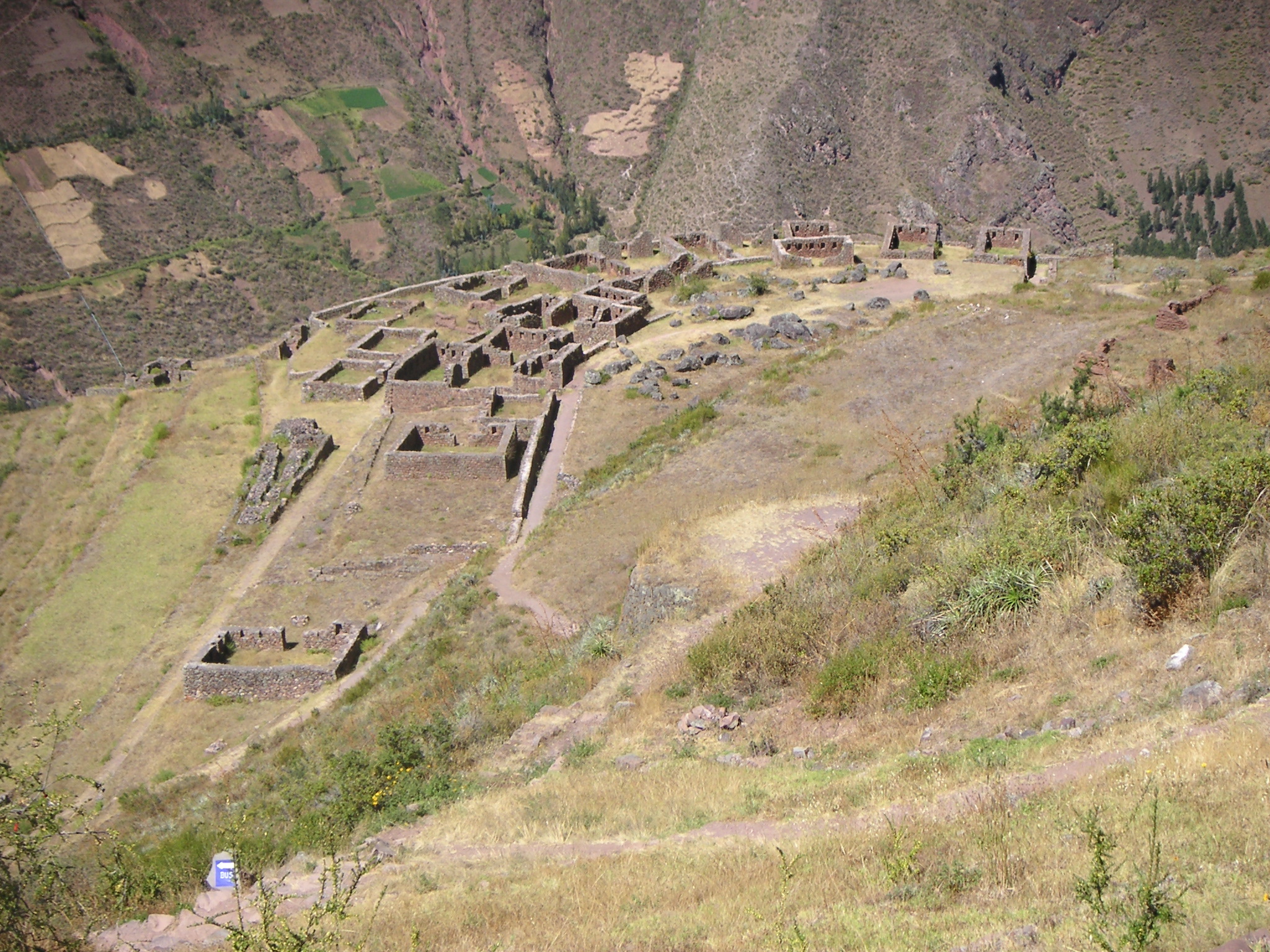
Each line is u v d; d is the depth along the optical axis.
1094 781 11.96
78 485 64.62
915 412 36.91
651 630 23.95
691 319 62.06
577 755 19.06
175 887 16.56
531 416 52.62
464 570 38.28
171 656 39.34
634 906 12.25
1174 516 16.77
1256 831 9.54
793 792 15.05
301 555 44.62
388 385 58.00
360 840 17.92
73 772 33.19
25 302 185.38
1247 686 12.88
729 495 33.16
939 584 19.45
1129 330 38.81
